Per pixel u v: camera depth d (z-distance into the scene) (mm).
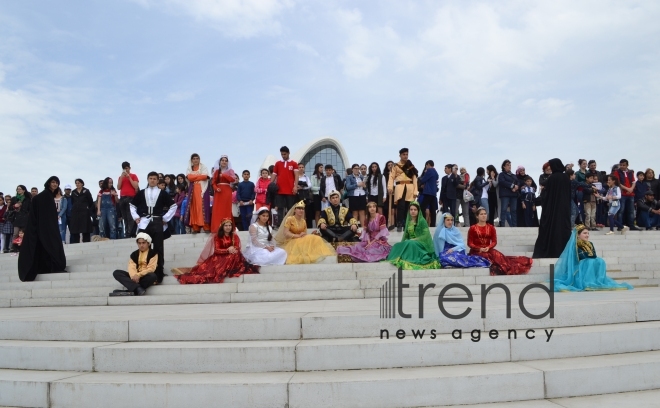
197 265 10234
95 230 18188
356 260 10852
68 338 6051
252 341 5695
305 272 10188
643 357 5441
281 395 4727
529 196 17188
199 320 5848
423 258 10523
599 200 16766
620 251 12477
